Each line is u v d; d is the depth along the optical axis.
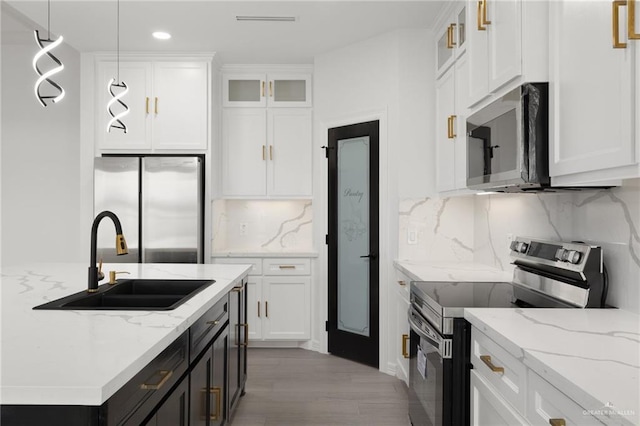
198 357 1.90
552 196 2.33
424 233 3.60
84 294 1.98
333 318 4.15
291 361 3.98
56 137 4.80
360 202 3.91
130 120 4.20
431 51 3.60
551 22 1.71
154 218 3.99
